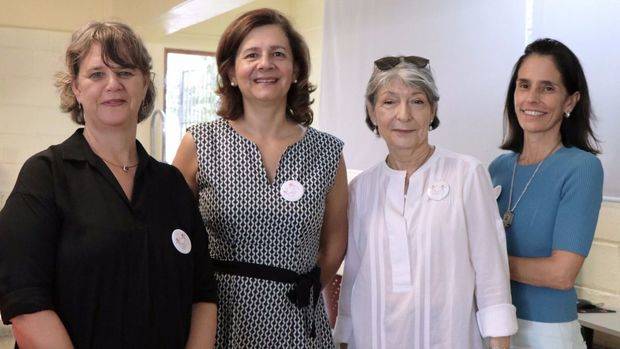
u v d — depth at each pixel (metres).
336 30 4.39
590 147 2.03
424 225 1.92
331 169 2.07
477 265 1.90
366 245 2.04
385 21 3.92
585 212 1.89
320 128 4.59
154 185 1.68
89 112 1.62
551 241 1.95
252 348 1.94
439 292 1.89
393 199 2.00
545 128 2.01
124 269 1.55
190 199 1.77
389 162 2.08
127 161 1.67
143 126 6.46
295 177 2.00
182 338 1.66
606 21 2.63
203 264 1.78
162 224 1.64
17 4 5.43
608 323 2.44
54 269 1.51
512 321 1.86
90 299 1.51
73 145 1.62
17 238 1.48
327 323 2.11
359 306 2.03
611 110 2.62
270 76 1.96
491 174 2.21
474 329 1.90
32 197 1.52
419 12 3.63
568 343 1.95
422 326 1.89
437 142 3.51
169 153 6.70
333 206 2.14
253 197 1.95
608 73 2.63
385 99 1.97
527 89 2.03
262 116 2.01
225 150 1.99
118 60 1.60
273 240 1.96
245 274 1.94
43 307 1.46
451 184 1.93
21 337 1.47
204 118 6.77
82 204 1.55
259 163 1.97
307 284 1.99
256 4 5.64
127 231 1.56
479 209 1.91
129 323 1.55
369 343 1.99
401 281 1.93
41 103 5.56
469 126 3.29
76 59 1.62
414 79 1.93
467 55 3.29
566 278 1.87
